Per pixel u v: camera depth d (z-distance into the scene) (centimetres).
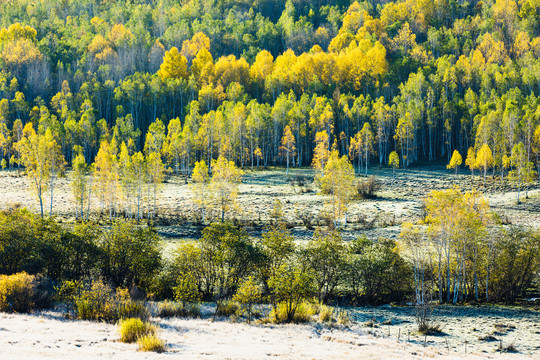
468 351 2286
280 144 13400
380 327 2888
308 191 9812
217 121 12606
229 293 3588
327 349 2000
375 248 4362
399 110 13150
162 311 2903
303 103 13788
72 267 3781
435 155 13450
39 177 8738
